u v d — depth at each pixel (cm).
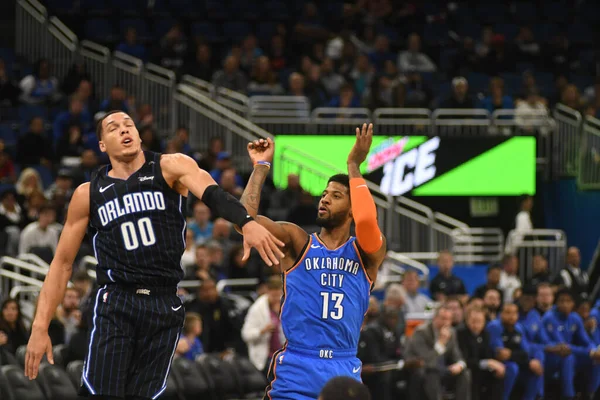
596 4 3722
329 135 2748
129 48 3031
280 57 3169
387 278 2358
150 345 810
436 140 2812
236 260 2136
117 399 791
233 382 1750
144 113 2603
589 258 2900
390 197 2638
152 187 820
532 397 2033
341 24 3378
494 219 2855
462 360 1912
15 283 2073
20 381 1519
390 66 3066
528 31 3491
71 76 2852
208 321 1894
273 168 2697
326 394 554
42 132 2556
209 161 2536
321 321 912
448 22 3550
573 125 2944
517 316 2095
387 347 1883
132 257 812
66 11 3247
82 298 1809
